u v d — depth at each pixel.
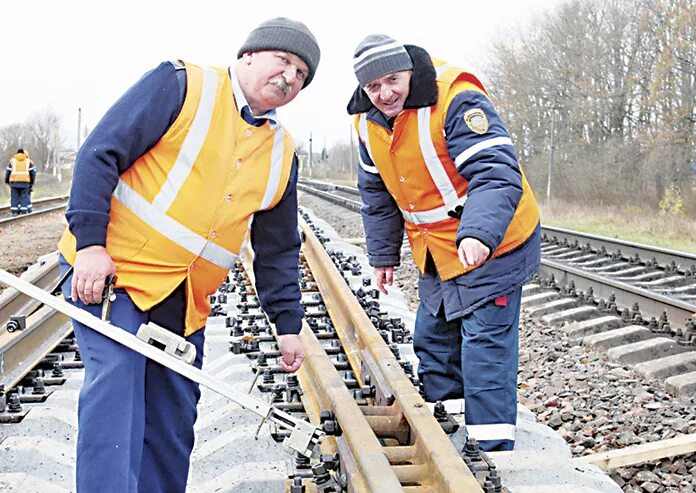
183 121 2.55
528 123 36.09
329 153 95.56
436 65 3.72
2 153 70.00
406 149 3.72
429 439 2.87
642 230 18.00
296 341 3.06
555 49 34.88
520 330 7.33
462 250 3.27
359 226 14.83
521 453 3.42
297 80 2.67
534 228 3.91
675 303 6.96
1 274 2.53
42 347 4.93
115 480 2.33
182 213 2.60
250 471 3.19
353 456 2.91
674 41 27.94
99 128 2.46
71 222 2.44
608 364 6.03
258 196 2.74
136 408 2.50
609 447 4.42
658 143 26.53
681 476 3.95
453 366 4.30
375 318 5.29
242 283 6.93
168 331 2.56
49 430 3.66
